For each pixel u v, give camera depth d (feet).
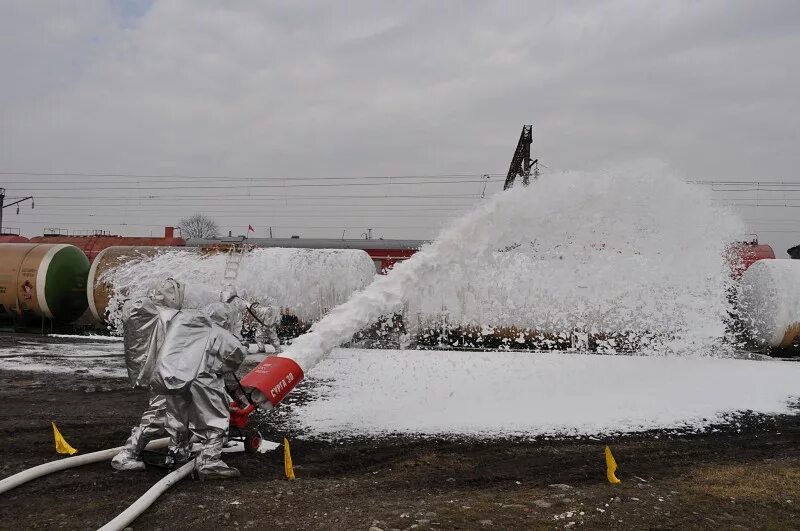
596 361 34.78
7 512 14.82
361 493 16.57
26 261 54.44
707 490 16.99
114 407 26.71
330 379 31.32
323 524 14.12
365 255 50.62
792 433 23.47
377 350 41.11
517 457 20.20
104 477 17.44
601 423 24.07
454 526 14.02
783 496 16.60
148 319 17.40
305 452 20.42
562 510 15.15
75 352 43.16
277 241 81.87
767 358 45.11
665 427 23.82
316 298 47.29
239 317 21.95
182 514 14.66
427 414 25.02
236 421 19.24
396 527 13.93
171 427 17.31
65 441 20.85
